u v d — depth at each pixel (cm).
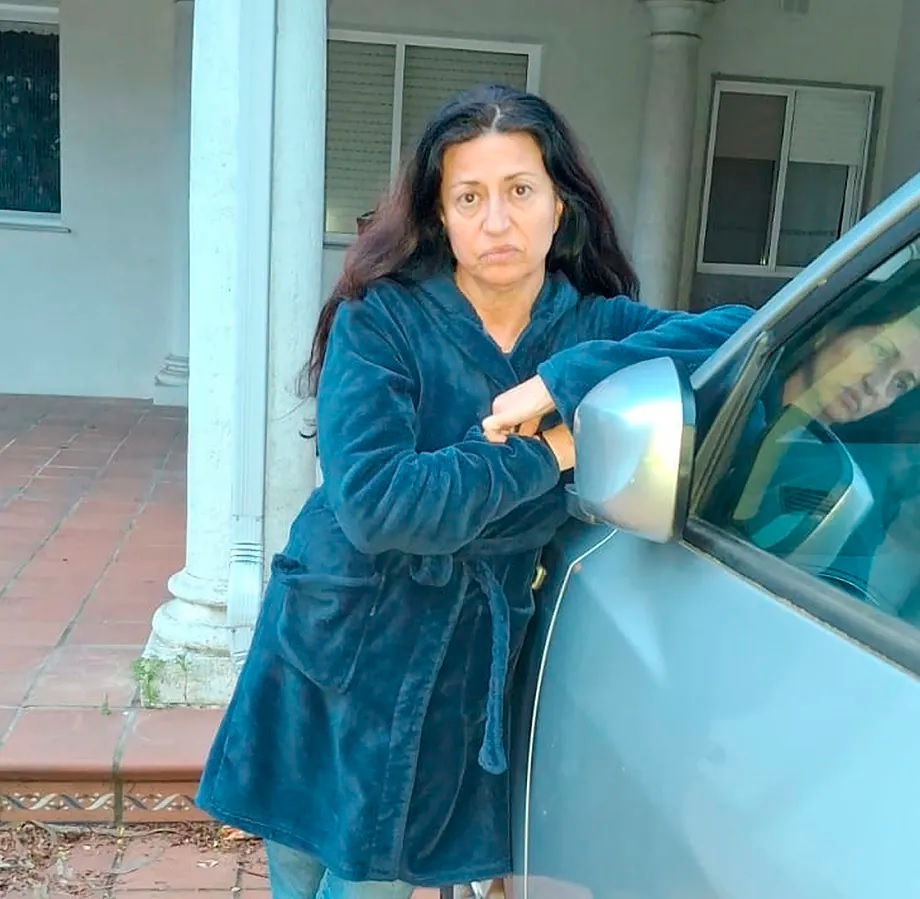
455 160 162
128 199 772
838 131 795
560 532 181
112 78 751
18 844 290
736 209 804
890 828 91
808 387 137
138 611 395
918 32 744
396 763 168
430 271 170
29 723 310
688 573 139
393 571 168
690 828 118
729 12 765
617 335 179
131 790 297
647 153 738
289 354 297
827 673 107
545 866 164
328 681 169
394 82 752
